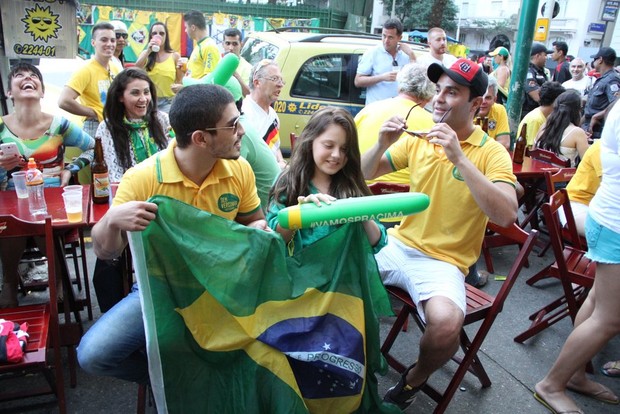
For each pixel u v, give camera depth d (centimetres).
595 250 261
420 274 255
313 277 206
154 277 187
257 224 217
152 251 186
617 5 2294
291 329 198
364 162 272
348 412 206
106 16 1206
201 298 193
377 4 2592
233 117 195
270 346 195
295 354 194
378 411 227
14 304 311
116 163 314
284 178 231
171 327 189
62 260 296
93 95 446
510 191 240
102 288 264
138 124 320
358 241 209
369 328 214
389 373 304
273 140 386
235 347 195
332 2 1606
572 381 294
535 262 478
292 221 186
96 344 196
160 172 205
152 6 1276
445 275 252
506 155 253
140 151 321
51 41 430
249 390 195
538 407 281
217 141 195
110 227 178
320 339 200
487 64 996
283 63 577
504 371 312
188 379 195
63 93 430
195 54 627
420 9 2489
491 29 3366
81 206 269
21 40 421
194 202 211
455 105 249
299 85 584
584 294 336
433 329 232
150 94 320
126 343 199
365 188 232
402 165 284
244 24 1338
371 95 583
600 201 258
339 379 202
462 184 255
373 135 355
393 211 189
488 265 445
